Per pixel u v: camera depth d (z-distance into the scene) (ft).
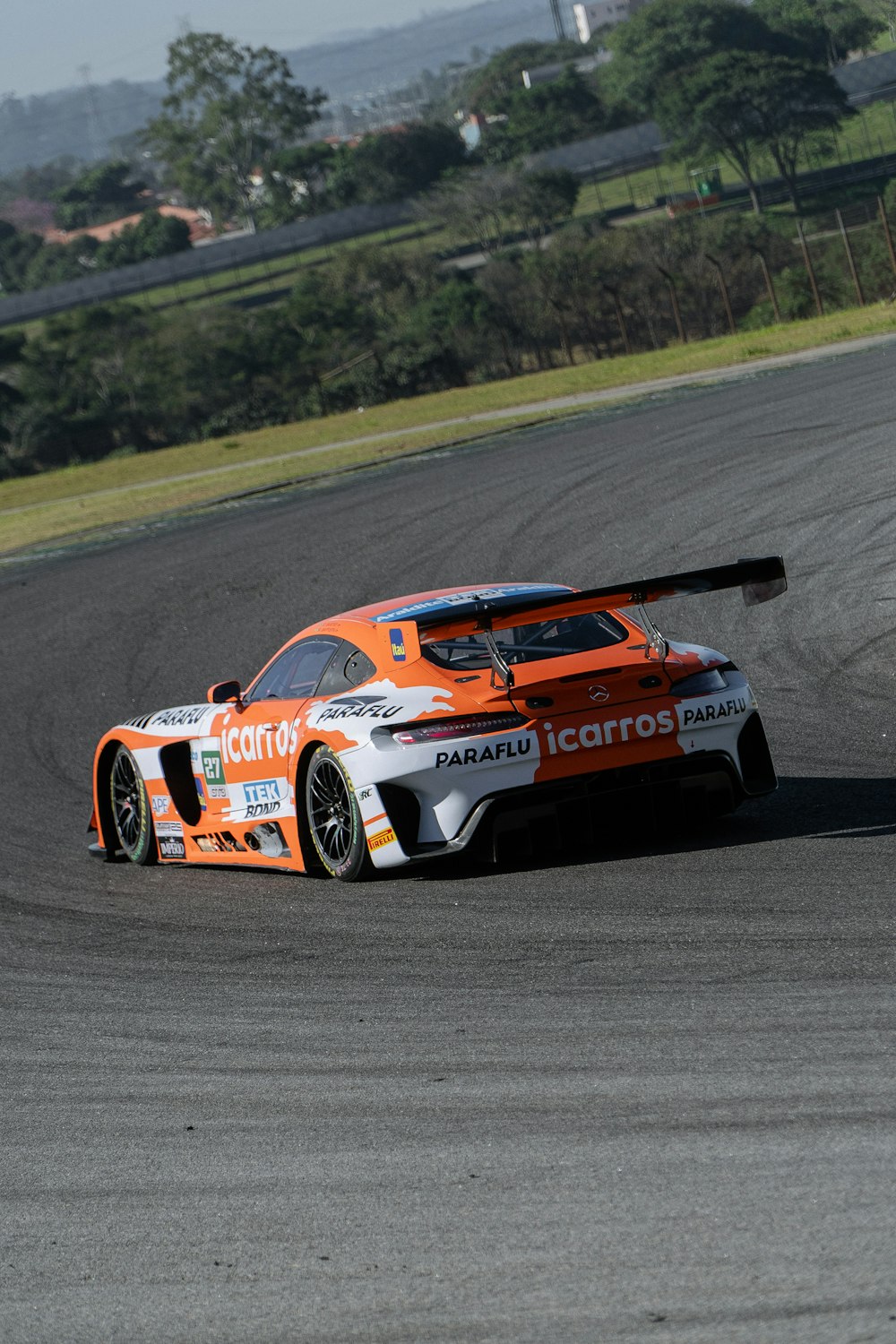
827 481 220.43
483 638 84.58
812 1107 46.55
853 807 87.66
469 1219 42.65
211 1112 55.26
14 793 139.54
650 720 80.28
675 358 550.36
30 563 302.04
